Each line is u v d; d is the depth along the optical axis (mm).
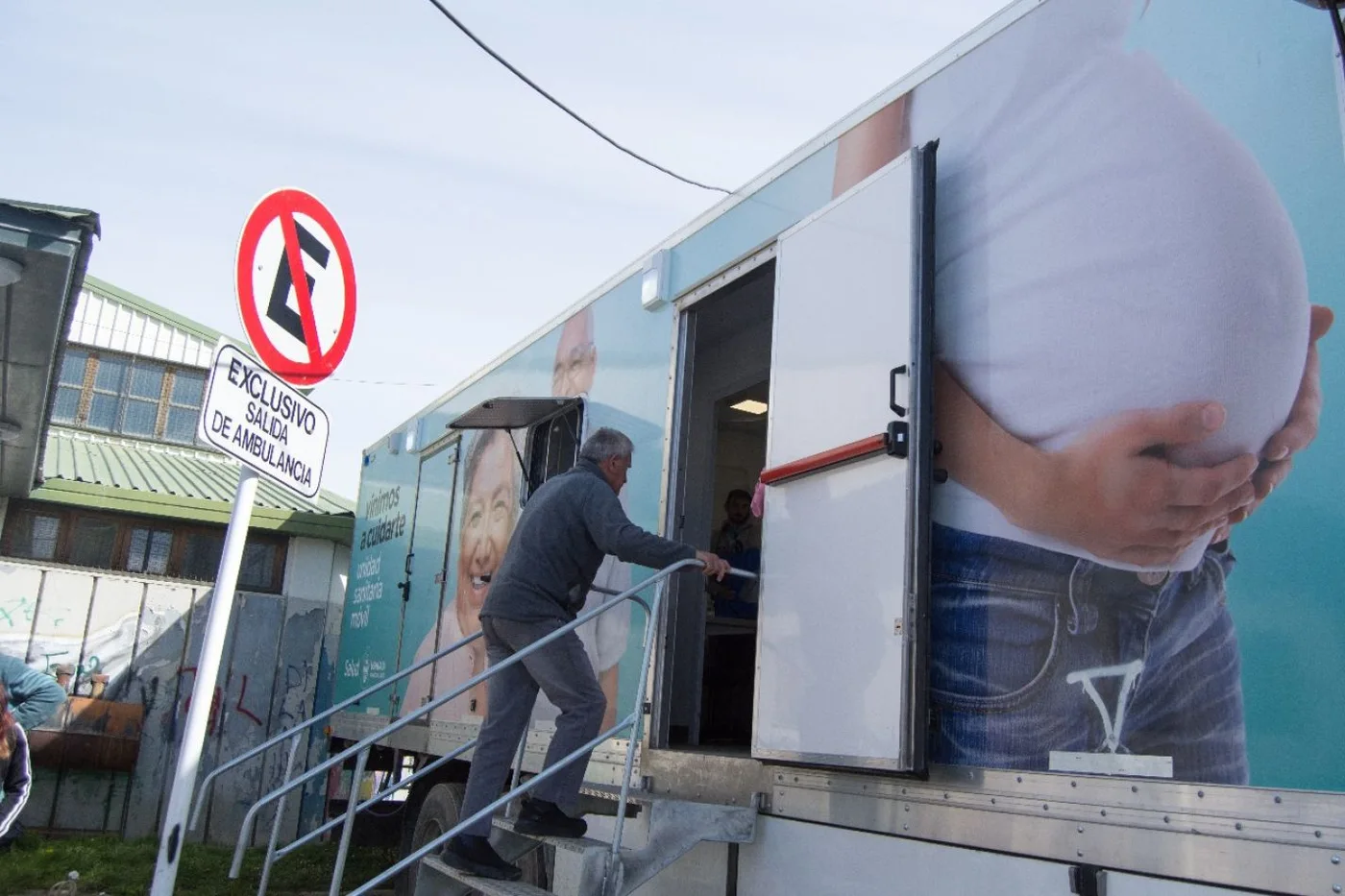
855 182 3730
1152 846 2393
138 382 13711
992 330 3090
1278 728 2207
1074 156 2914
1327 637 2156
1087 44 2932
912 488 3150
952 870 2863
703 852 3826
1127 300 2697
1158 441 2562
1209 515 2420
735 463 6699
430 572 7082
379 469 8625
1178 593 2455
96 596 10531
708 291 4520
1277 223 2385
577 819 3664
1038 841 2650
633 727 3525
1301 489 2248
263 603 11133
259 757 10844
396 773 7051
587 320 5551
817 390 3678
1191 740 2363
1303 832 2125
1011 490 2945
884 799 3129
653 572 4477
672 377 4656
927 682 3031
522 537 3934
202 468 13148
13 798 7801
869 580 3266
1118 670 2559
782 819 3486
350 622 8672
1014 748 2791
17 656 10133
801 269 3883
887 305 3398
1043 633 2775
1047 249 2953
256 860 9117
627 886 3340
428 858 3934
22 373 7133
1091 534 2691
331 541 11539
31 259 5535
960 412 3160
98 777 10211
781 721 3551
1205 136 2570
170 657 10703
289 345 3787
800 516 3648
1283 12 2451
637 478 4812
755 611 6000
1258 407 2361
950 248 3293
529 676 3910
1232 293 2455
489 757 3801
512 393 6340
